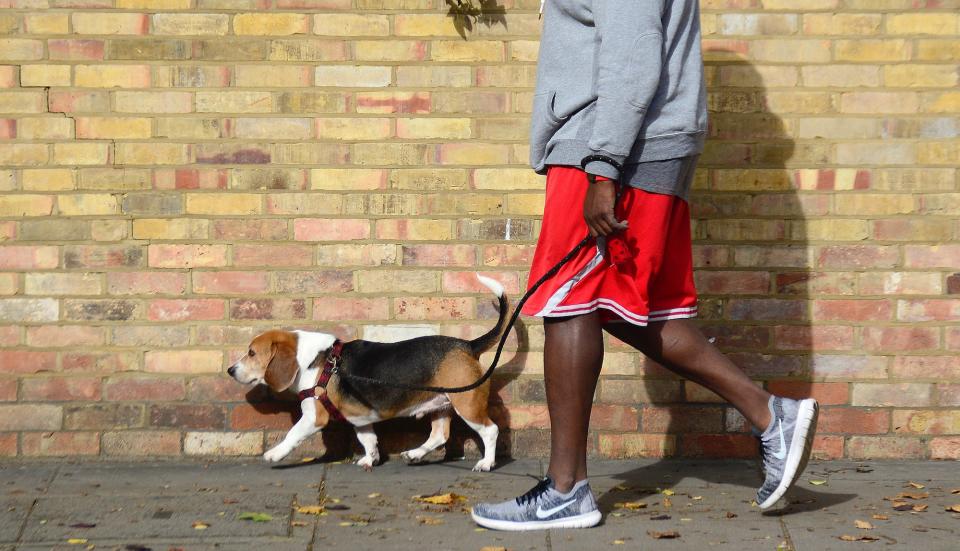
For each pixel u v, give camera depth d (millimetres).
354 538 3822
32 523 4004
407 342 4895
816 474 4727
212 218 4973
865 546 3703
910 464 4922
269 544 3766
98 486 4551
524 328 5020
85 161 4934
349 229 5004
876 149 4973
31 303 4938
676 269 3973
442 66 4977
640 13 3539
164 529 3928
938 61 4945
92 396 4961
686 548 3682
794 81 4973
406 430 5086
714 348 4031
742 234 5004
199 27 4941
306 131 4973
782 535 3820
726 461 5000
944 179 4961
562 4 3811
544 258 3809
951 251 4961
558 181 3758
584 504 3869
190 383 4992
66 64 4918
